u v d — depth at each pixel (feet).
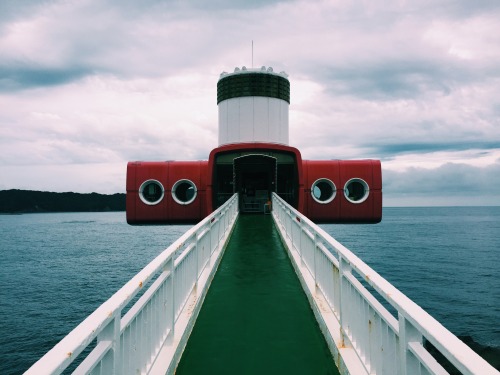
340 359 12.69
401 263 195.31
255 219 54.95
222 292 22.48
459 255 227.40
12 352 87.66
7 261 222.69
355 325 11.83
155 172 60.80
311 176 60.34
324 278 17.35
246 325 17.49
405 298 7.36
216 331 16.80
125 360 8.73
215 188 55.16
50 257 238.68
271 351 14.84
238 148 53.72
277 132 61.26
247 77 60.13
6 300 132.16
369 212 59.72
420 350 6.79
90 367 6.42
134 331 9.56
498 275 162.09
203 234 22.17
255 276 25.96
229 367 13.58
